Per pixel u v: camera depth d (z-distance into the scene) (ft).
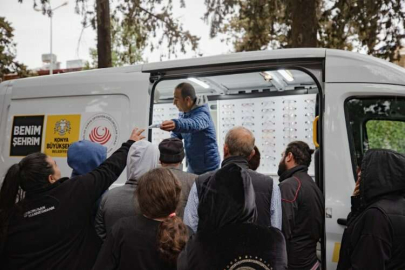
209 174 8.65
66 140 13.29
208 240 6.36
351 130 10.42
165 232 6.23
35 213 7.48
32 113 14.07
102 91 12.89
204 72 12.07
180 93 13.24
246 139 9.11
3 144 14.44
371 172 7.62
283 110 18.11
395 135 10.21
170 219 6.45
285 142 18.12
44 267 7.36
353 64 10.47
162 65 12.61
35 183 7.66
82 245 7.82
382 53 25.62
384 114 10.27
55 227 7.43
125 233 6.54
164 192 6.63
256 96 18.53
